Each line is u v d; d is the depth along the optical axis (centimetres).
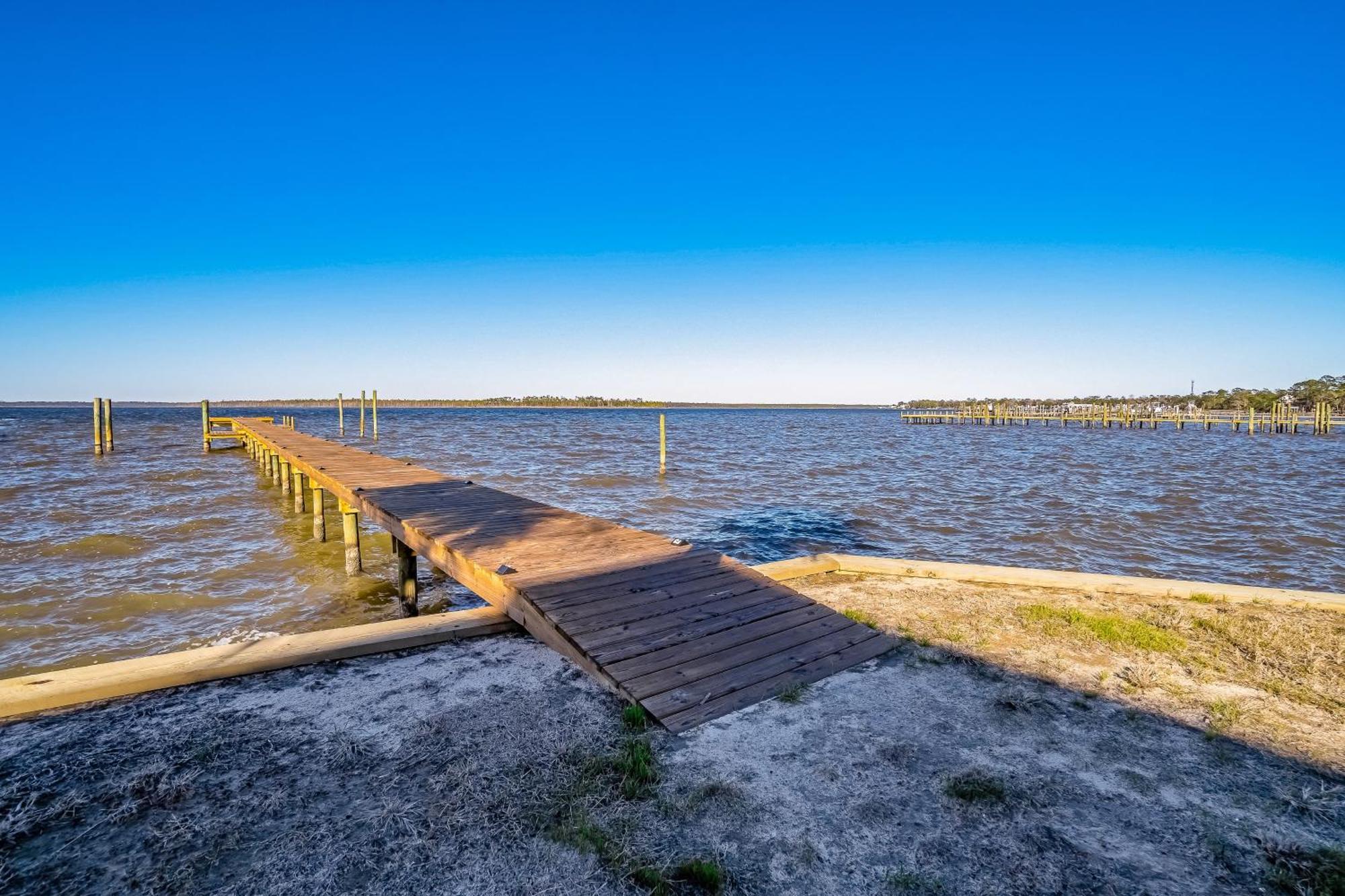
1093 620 559
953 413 10656
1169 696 431
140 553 1190
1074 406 9219
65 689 397
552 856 276
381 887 257
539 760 346
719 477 2370
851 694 431
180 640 785
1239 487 2089
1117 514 1600
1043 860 279
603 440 4738
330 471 1348
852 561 745
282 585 1021
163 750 351
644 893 255
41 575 1031
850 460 3083
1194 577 1068
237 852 275
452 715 395
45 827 290
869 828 297
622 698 419
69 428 5741
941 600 633
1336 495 1906
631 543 739
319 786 321
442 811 302
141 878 261
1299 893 261
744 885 261
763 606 556
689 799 315
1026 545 1281
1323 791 328
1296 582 1037
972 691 437
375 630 511
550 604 529
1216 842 290
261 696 417
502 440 4638
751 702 414
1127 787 330
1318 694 436
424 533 785
